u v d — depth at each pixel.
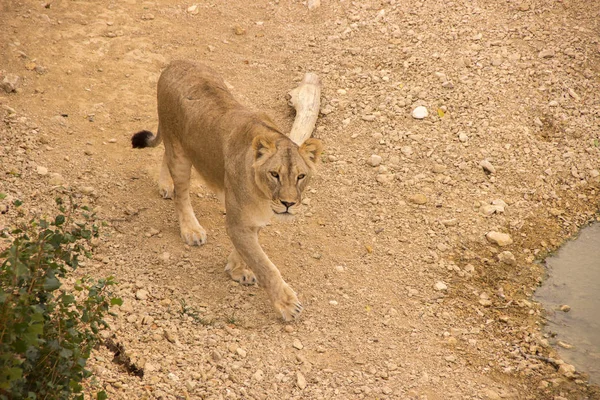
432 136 14.85
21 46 16.16
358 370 9.67
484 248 12.65
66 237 7.31
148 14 18.33
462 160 14.37
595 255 12.78
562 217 13.57
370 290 11.29
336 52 17.42
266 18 18.98
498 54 17.03
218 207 12.87
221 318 10.30
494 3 18.84
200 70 11.49
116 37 17.20
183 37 17.70
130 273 10.71
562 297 11.79
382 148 14.56
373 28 18.20
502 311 11.35
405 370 9.77
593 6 18.70
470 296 11.54
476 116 15.36
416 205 13.32
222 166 10.41
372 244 12.34
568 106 15.82
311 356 9.80
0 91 14.66
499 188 13.91
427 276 11.80
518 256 12.59
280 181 9.31
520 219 13.36
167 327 9.73
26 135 13.45
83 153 13.45
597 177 14.46
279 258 11.75
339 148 14.59
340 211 13.03
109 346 9.09
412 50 17.27
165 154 11.97
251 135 9.82
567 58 17.03
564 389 9.85
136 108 15.11
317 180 13.72
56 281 6.89
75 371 7.08
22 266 6.44
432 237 12.65
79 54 16.34
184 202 11.81
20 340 6.34
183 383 8.81
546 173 14.37
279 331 10.20
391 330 10.52
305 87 15.52
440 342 10.45
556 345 10.77
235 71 16.75
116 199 12.43
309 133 14.72
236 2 19.42
